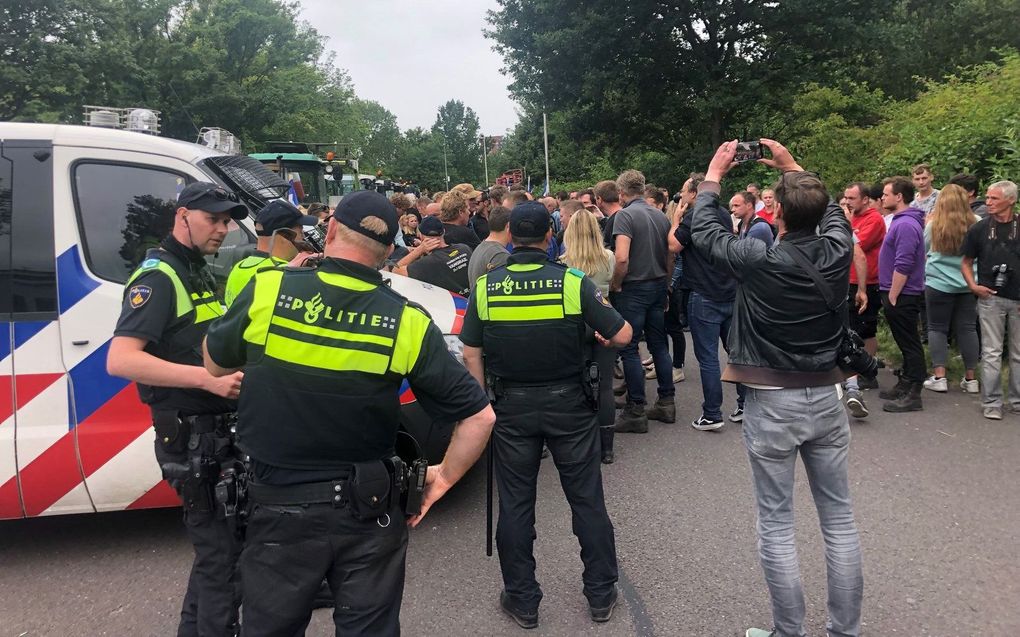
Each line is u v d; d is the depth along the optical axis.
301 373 1.79
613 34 21.09
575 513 2.95
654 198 7.22
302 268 1.90
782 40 21.77
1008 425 5.07
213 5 34.69
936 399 5.75
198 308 2.55
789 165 2.74
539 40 21.39
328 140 42.47
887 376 6.53
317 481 1.82
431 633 2.91
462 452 2.00
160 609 3.15
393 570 1.91
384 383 1.84
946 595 3.04
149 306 2.39
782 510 2.58
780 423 2.51
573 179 39.00
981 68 11.73
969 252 5.21
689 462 4.69
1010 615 2.88
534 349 2.82
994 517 3.72
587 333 3.30
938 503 3.90
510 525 2.90
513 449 2.91
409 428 3.67
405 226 8.13
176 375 2.36
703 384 5.29
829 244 2.50
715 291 5.09
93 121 4.06
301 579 1.83
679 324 6.64
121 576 3.44
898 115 12.45
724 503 4.04
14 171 3.36
